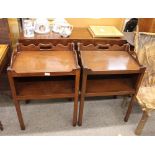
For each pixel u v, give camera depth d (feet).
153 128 6.12
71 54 5.45
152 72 6.02
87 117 6.32
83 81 4.93
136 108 6.79
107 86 5.61
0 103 6.64
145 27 6.53
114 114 6.52
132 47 6.01
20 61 4.94
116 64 5.11
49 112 6.44
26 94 5.08
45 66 4.78
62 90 5.33
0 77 6.57
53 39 5.75
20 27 6.15
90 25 6.82
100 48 5.83
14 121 6.04
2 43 5.97
